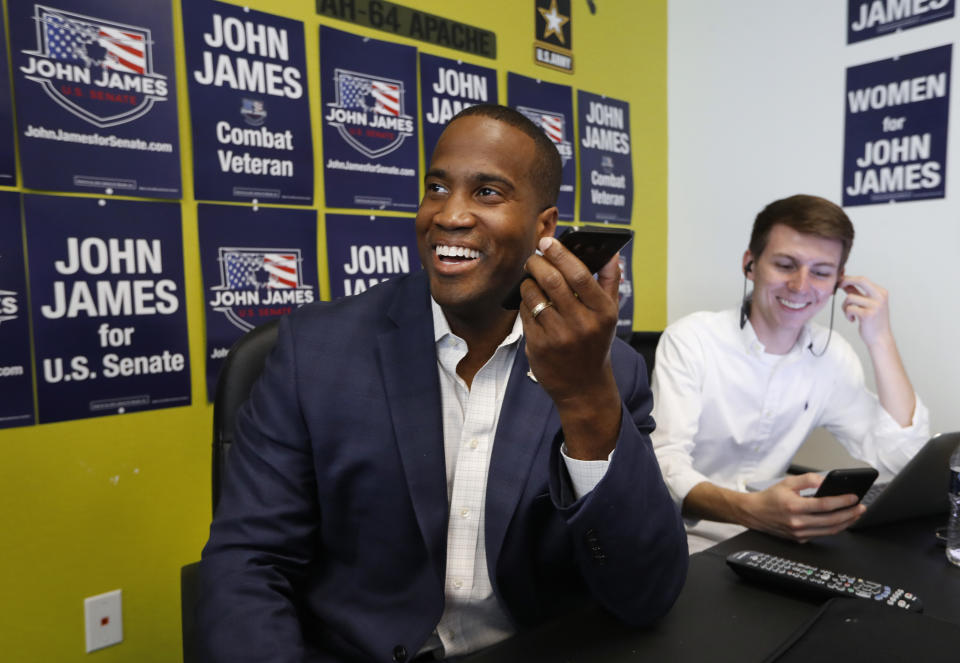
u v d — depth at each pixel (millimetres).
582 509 680
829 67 2211
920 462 987
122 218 1523
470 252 811
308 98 1810
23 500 1423
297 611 886
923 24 1992
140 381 1568
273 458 858
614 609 724
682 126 2691
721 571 859
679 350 1577
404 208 2047
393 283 1009
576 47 2436
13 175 1379
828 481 932
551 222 895
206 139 1638
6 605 1412
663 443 1467
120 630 1563
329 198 1874
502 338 899
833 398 1636
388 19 1955
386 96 1970
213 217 1662
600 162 2514
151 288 1573
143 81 1534
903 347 2111
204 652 713
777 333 1521
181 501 1646
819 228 1390
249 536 821
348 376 876
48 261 1431
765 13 2373
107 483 1533
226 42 1654
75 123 1447
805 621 715
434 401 867
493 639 896
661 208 2748
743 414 1591
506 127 815
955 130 1947
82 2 1441
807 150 2291
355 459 842
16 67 1370
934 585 812
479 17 2166
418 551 845
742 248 2508
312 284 1850
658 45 2699
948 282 1996
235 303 1708
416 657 826
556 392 658
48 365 1440
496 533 812
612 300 623
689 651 655
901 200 2074
